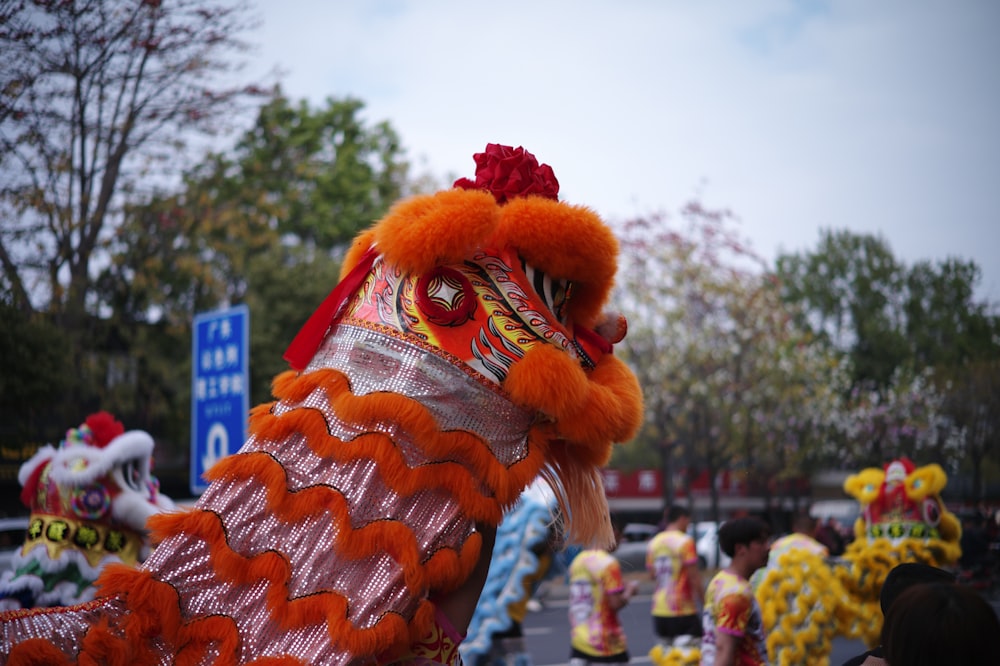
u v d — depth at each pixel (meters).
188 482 19.95
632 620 15.38
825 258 36.81
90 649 1.80
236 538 1.94
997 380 24.19
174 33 7.85
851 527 21.44
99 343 12.68
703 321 23.03
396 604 1.86
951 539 6.06
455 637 2.01
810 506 24.94
